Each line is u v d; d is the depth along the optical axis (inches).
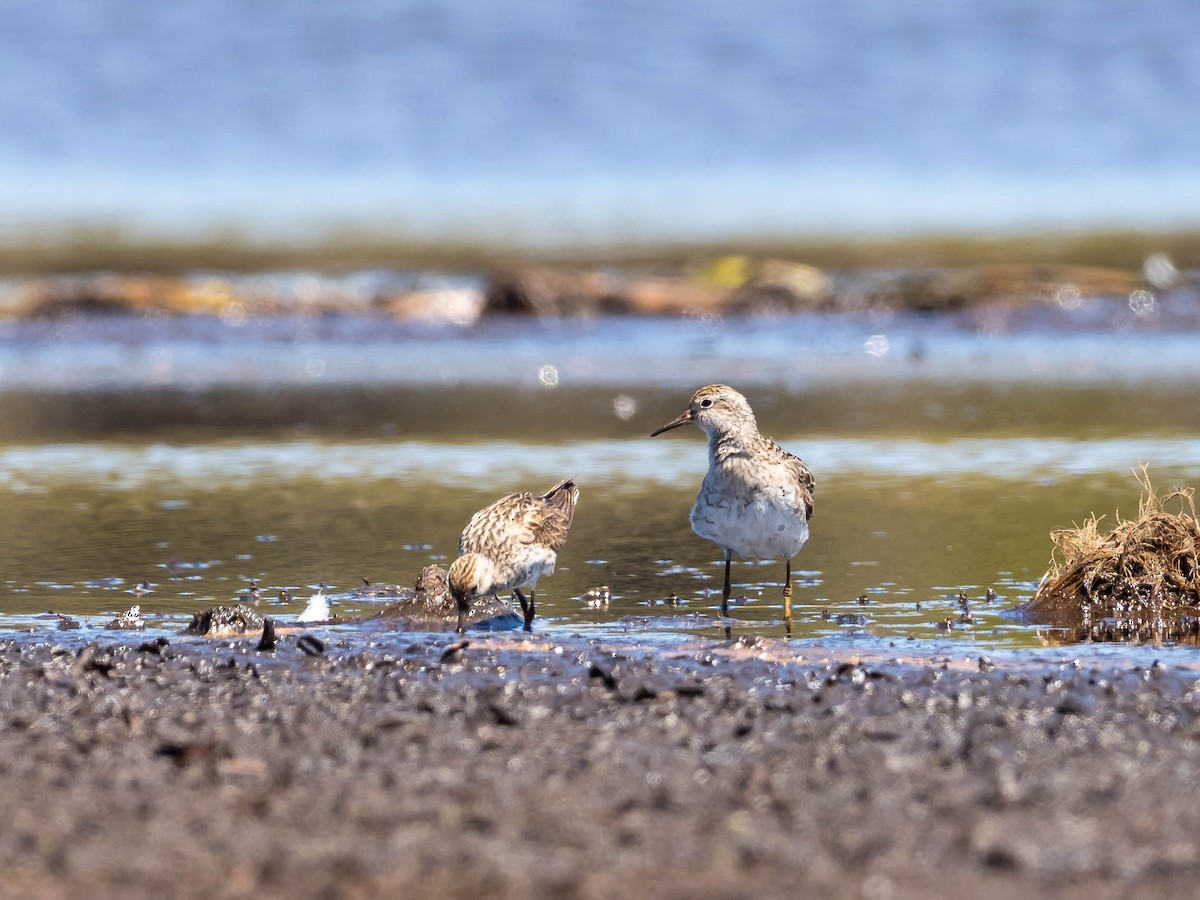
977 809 301.0
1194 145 2485.2
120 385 1006.4
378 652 435.5
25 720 362.3
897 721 357.7
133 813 302.4
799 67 3095.5
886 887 268.1
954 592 513.7
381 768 327.6
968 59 3142.2
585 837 289.6
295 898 266.7
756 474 495.8
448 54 3223.4
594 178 2368.4
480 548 486.6
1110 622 473.4
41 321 1200.8
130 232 1793.8
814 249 1612.9
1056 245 1598.2
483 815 300.0
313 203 2135.8
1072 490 661.3
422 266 1528.1
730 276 1359.5
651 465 748.6
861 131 2677.2
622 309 1250.6
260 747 343.3
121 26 3489.2
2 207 2075.5
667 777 321.4
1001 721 356.5
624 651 434.3
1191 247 1547.7
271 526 621.3
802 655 428.8
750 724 356.2
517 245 1676.9
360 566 555.2
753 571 550.9
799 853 282.0
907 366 1049.5
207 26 3503.9
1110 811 298.8
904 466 728.3
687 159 2506.2
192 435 837.8
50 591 522.3
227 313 1232.8
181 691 388.8
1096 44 3198.8
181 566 557.0
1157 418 837.2
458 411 906.1
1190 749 335.3
